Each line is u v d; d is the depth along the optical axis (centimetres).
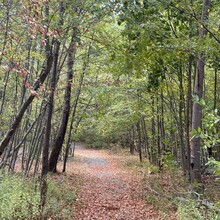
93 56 970
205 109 691
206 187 843
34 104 1110
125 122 1858
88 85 1130
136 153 2873
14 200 573
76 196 873
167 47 569
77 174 1380
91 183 1179
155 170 1368
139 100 1238
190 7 600
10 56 389
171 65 885
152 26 579
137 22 589
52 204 698
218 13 612
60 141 1279
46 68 552
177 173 1173
